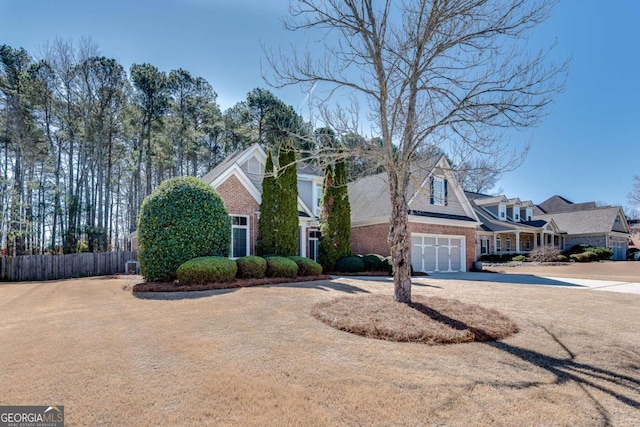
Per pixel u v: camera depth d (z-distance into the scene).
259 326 6.29
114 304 8.45
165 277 11.32
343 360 4.67
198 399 3.57
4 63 26.97
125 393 3.71
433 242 19.25
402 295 7.59
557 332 6.18
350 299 8.15
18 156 27.67
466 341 5.53
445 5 6.99
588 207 49.66
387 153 7.44
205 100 35.47
